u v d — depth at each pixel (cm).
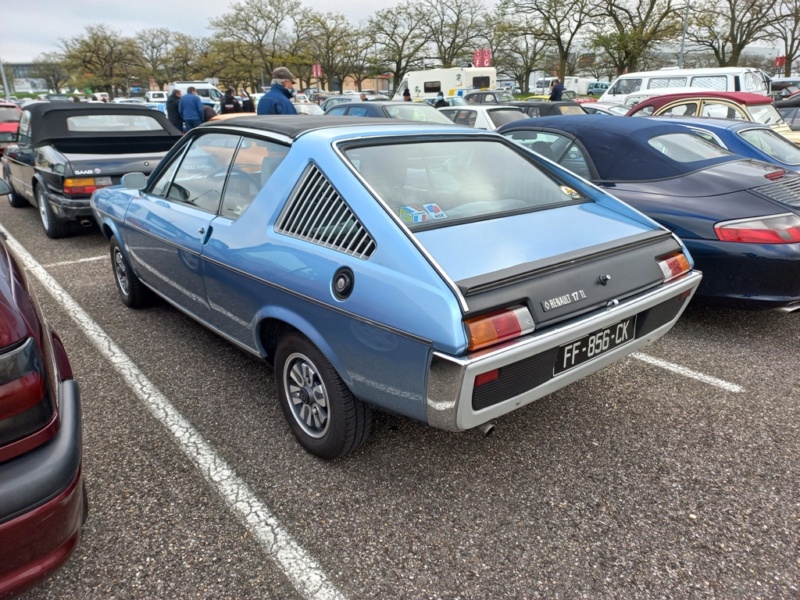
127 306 470
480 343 195
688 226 385
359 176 245
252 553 218
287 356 270
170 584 204
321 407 264
